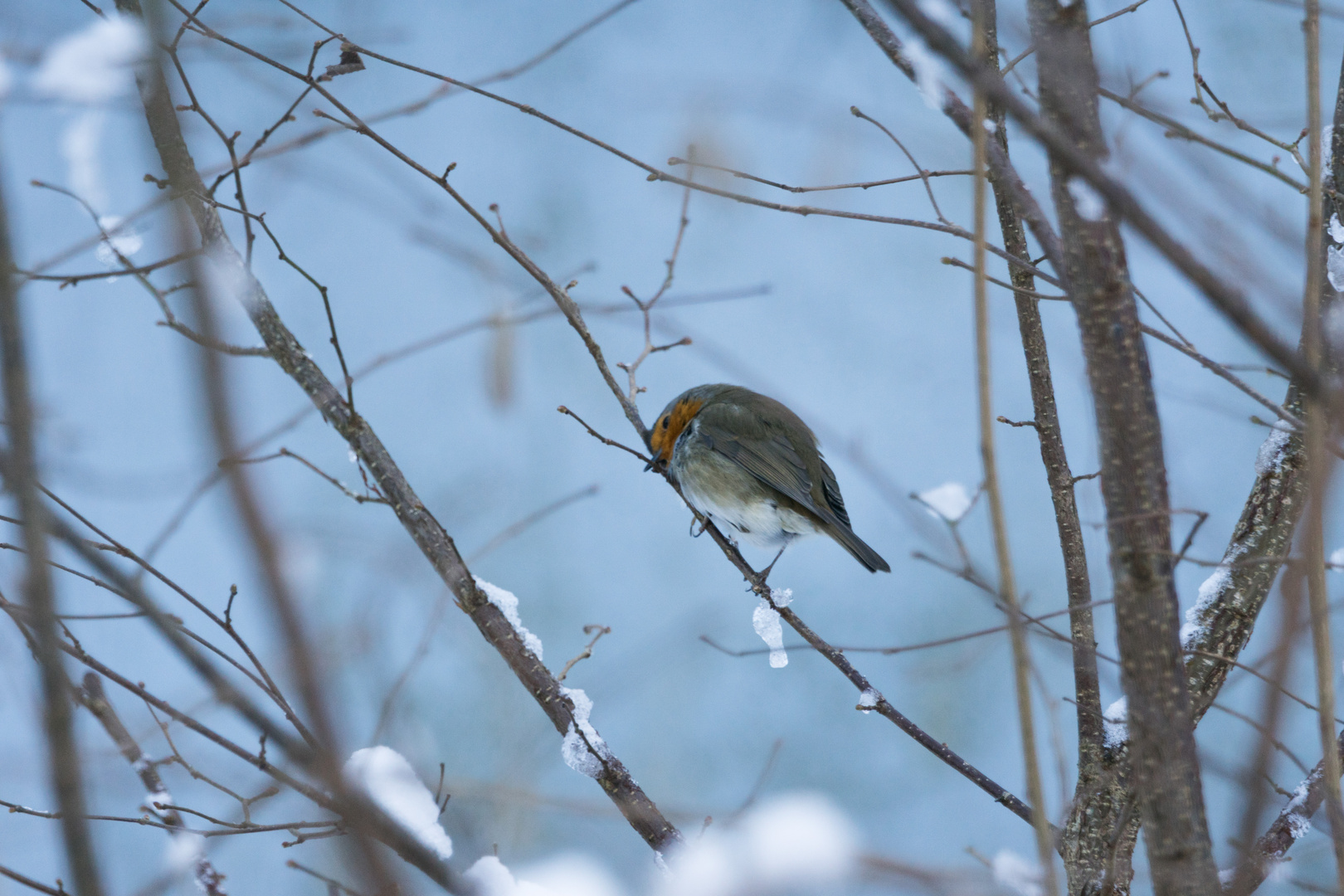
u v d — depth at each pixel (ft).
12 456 9.59
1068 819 17.02
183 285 7.44
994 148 13.71
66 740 9.76
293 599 7.53
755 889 9.88
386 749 12.34
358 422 17.33
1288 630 9.48
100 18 12.91
